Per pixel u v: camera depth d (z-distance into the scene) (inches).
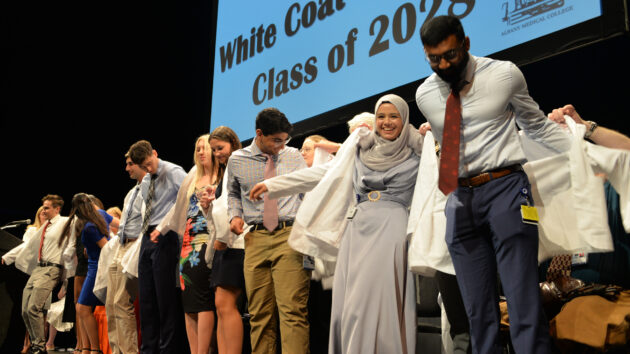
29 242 205.5
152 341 129.0
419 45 130.5
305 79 162.2
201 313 115.9
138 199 150.8
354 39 148.6
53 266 201.8
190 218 121.5
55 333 231.5
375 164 88.8
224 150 117.6
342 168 92.4
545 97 128.2
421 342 100.9
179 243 127.8
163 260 127.3
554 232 77.3
